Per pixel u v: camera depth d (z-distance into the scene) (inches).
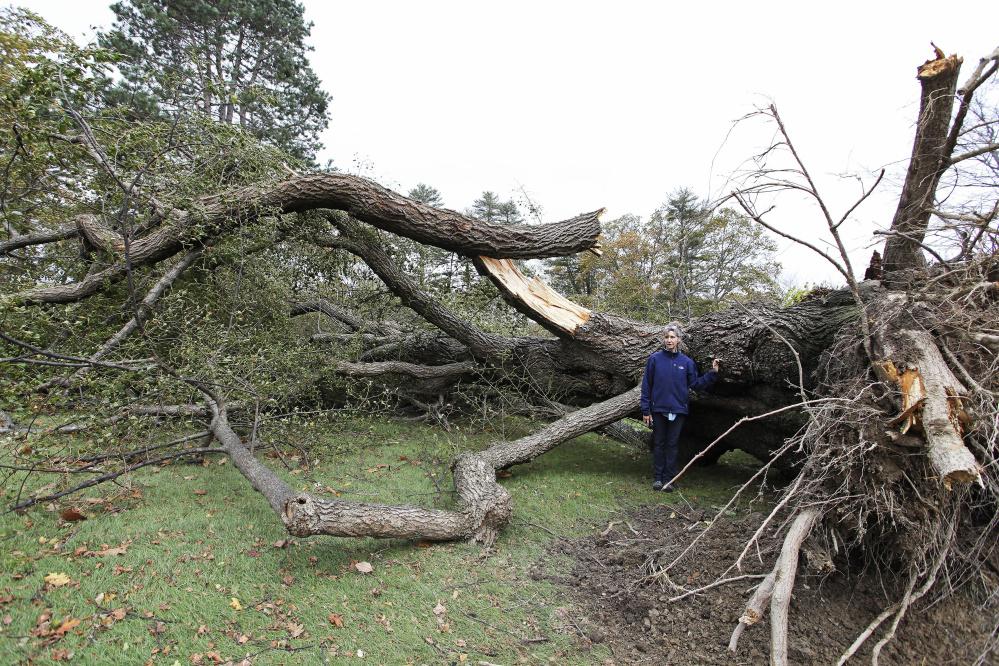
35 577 105.6
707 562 128.9
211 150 224.4
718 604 114.0
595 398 250.4
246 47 681.0
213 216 209.3
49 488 145.8
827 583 115.0
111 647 91.0
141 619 98.7
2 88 173.5
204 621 100.6
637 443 251.8
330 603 111.3
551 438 199.5
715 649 102.7
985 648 98.4
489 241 216.5
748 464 235.8
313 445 212.4
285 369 226.4
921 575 102.1
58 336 192.9
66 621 94.9
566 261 625.0
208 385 182.5
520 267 270.5
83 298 208.1
